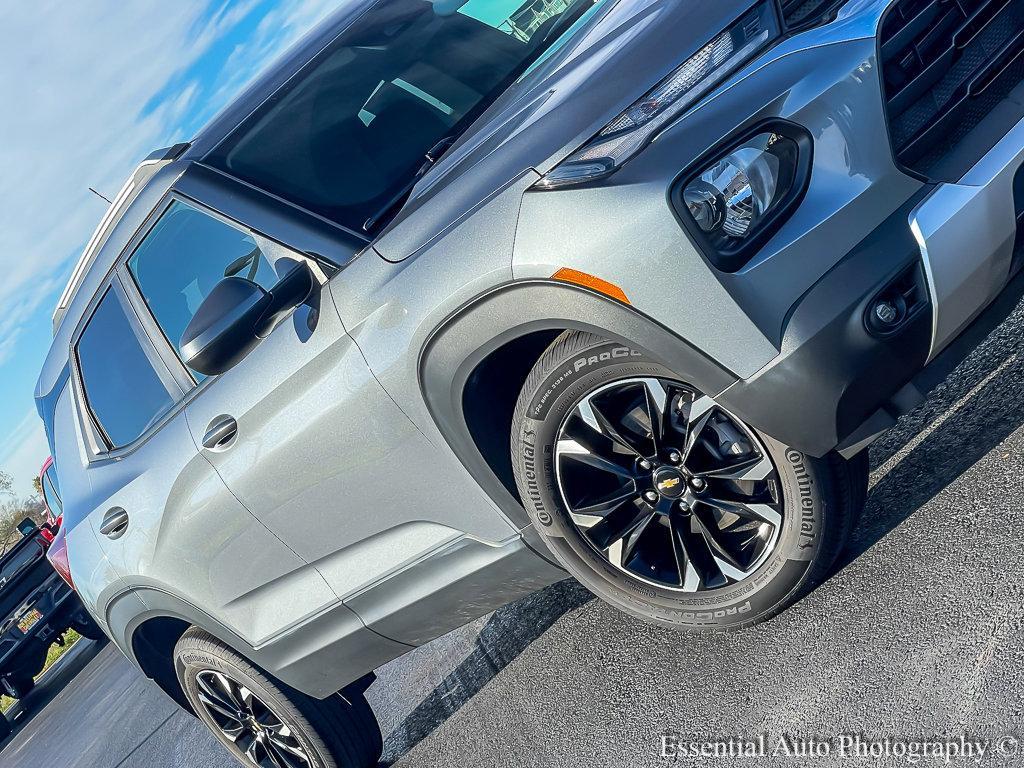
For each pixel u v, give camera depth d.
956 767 1.77
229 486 2.95
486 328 2.30
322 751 3.44
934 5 2.17
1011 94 2.18
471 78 3.07
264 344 2.78
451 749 3.19
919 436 2.76
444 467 2.60
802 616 2.40
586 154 2.14
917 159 2.14
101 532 3.42
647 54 2.20
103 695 9.61
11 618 11.84
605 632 3.07
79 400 3.62
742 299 2.03
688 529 2.45
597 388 2.32
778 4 2.16
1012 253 2.09
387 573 2.88
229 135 3.11
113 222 3.26
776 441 2.20
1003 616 2.00
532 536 2.64
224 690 3.63
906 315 2.02
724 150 2.03
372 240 2.59
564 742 2.70
